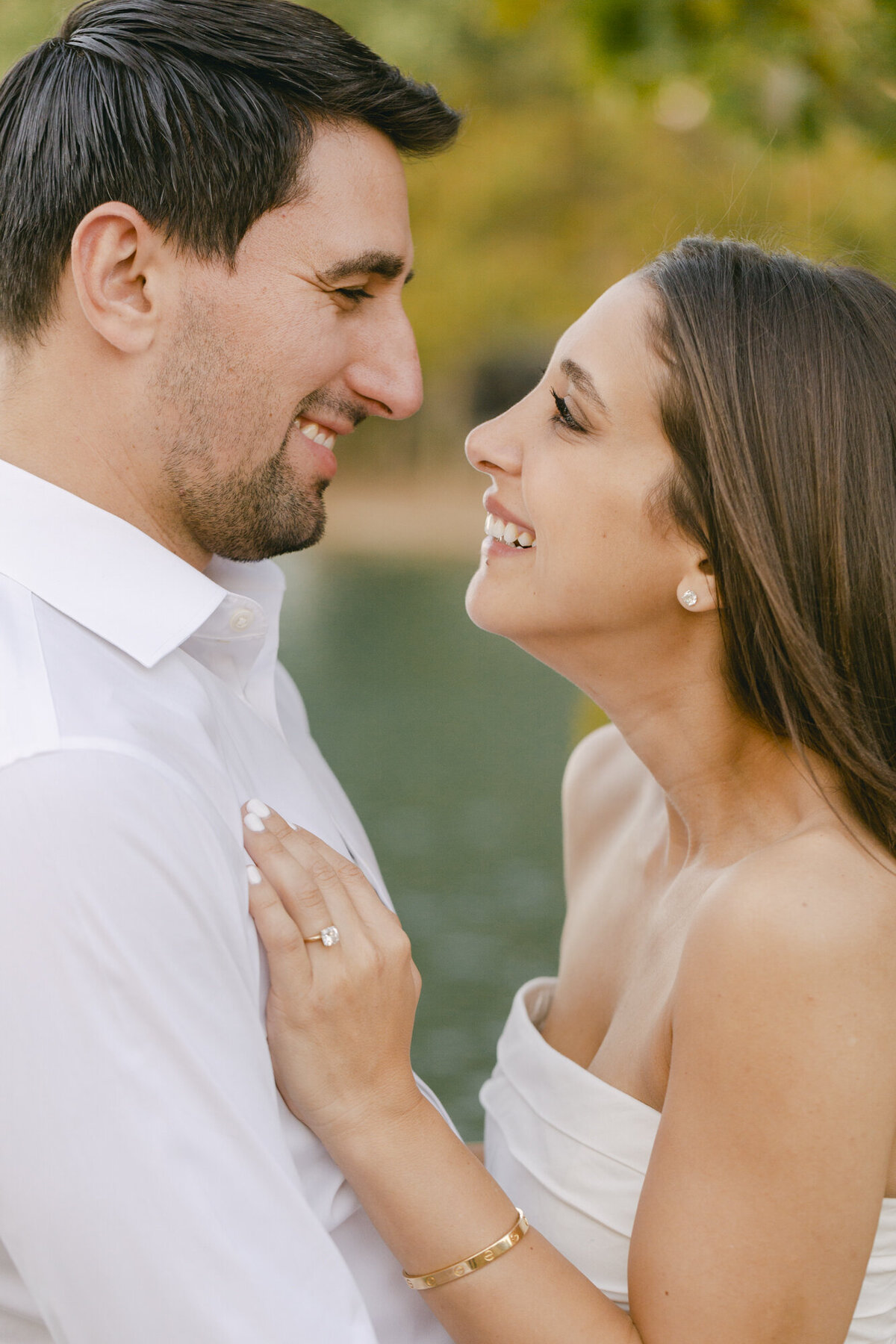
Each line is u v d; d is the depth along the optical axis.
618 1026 1.70
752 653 1.56
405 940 1.38
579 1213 1.63
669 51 4.05
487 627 1.74
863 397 1.55
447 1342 1.49
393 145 1.56
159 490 1.50
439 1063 4.57
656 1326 1.36
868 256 1.89
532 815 8.17
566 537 1.63
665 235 2.05
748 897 1.39
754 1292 1.34
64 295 1.44
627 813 2.01
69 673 1.27
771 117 4.10
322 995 1.33
